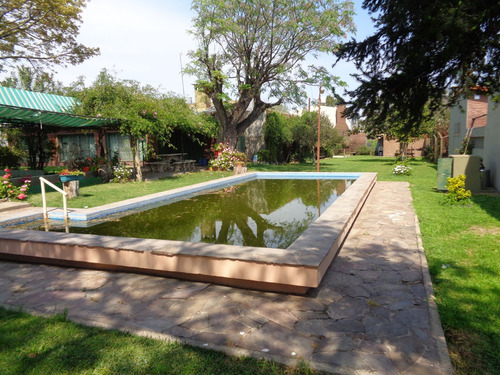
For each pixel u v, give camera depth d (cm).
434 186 1079
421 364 219
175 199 903
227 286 349
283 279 312
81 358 229
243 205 823
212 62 1702
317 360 224
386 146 3538
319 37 1611
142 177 1380
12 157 1517
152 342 247
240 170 1495
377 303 305
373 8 290
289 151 2564
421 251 441
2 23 1413
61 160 1862
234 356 230
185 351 235
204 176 1430
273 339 249
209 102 2516
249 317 283
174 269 354
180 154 1723
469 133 1423
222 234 562
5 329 266
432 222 589
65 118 1110
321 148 2877
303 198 919
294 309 297
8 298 327
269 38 1631
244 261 324
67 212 661
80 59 1720
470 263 393
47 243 401
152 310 297
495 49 248
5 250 422
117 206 718
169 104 1398
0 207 709
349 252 447
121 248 371
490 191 917
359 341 246
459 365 219
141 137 1226
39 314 291
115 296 327
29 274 392
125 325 271
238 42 1662
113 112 1181
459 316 275
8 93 1421
